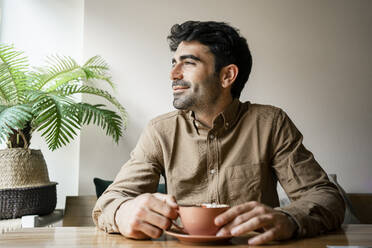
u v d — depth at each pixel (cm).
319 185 96
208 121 114
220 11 241
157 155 113
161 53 234
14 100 190
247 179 107
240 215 65
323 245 65
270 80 241
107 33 230
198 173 109
